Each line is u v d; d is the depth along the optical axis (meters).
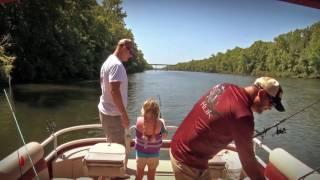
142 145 4.91
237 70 160.25
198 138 3.24
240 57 152.62
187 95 47.06
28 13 44.47
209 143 3.22
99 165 4.61
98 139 6.20
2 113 24.84
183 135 3.37
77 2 49.50
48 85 45.94
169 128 6.46
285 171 4.22
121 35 83.25
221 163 5.05
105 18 79.25
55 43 50.38
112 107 5.18
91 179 4.85
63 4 46.88
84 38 62.31
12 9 42.75
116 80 4.99
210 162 5.02
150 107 4.82
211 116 3.14
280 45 109.25
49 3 45.03
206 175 3.38
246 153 3.05
